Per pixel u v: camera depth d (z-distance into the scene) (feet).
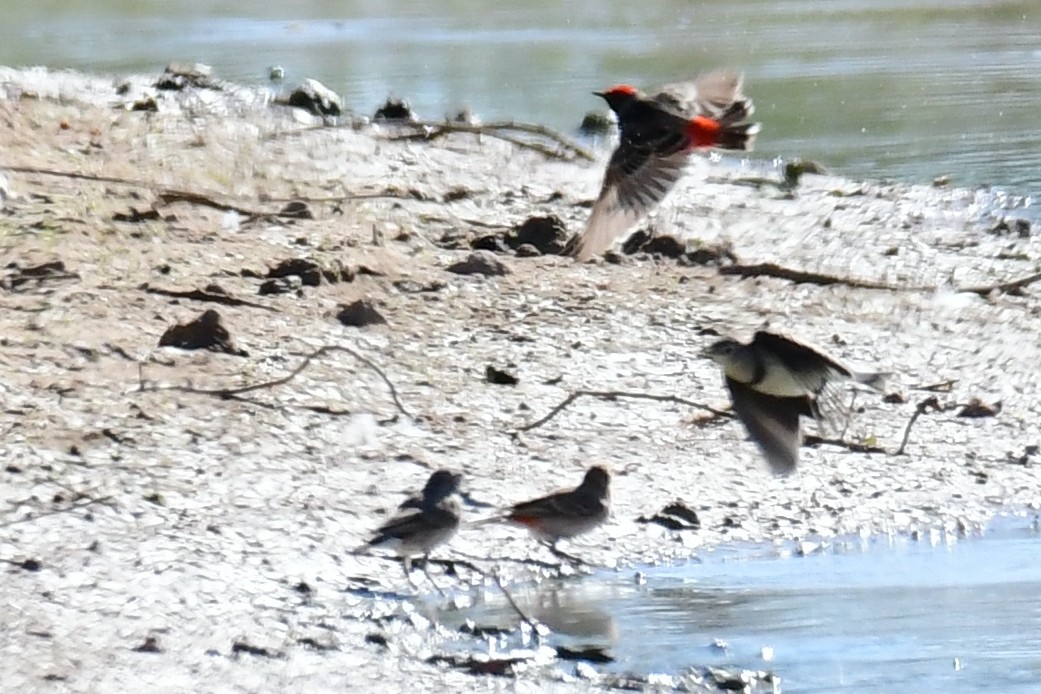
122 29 147.54
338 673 32.48
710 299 62.08
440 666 33.37
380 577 37.93
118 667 31.48
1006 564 40.63
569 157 87.40
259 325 53.11
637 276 64.03
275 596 36.01
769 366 28.76
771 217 77.25
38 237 58.18
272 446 44.01
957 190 84.48
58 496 39.27
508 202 75.51
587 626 36.17
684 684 33.27
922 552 41.57
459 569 38.86
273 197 69.62
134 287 54.80
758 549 41.50
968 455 48.39
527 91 111.14
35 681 30.40
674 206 78.43
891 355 57.36
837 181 85.97
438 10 162.50
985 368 56.54
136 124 81.76
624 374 52.95
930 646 35.32
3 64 117.60
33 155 70.59
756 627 36.35
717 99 30.76
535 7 163.73
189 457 42.57
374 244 63.67
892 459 47.70
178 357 49.34
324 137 86.12
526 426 47.88
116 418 44.34
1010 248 73.05
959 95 110.52
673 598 38.01
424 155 84.89
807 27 144.87
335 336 53.31
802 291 64.18
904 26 144.46
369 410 47.55
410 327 55.21
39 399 44.91
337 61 125.90
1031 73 118.52
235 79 114.21
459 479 38.52
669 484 44.86
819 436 48.65
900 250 71.87
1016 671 34.04
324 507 40.86
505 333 55.83
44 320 50.80
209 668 31.96
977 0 159.63
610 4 165.48
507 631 35.55
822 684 33.47
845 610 37.37
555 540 39.78
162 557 36.86
